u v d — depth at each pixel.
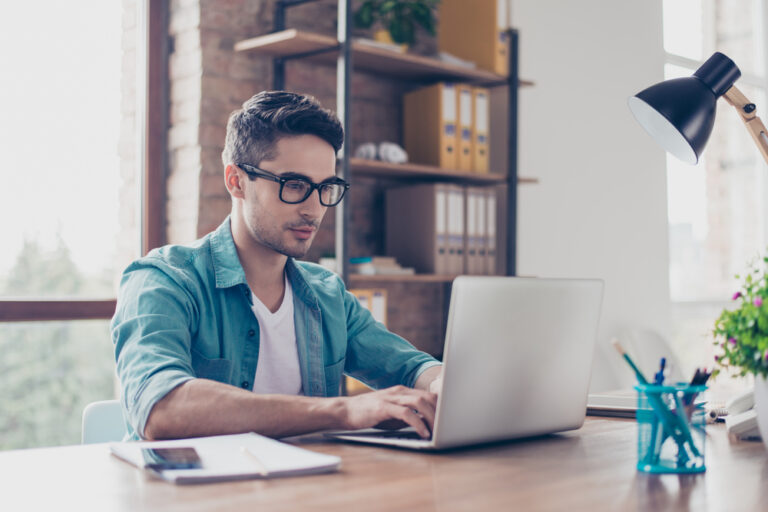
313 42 2.90
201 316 1.57
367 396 1.28
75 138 2.89
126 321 1.44
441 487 0.99
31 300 2.73
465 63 3.37
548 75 4.11
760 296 1.13
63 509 0.88
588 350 1.43
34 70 2.80
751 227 5.33
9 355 2.72
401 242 3.38
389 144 3.15
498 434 1.28
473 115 3.42
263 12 3.15
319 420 1.25
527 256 3.96
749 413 1.38
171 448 1.13
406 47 3.31
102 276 2.94
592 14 4.37
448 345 1.17
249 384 1.64
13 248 2.75
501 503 0.92
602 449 1.27
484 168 3.46
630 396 1.83
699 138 1.60
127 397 1.34
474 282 1.19
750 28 5.50
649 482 1.04
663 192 4.76
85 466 1.08
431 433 1.22
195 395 1.27
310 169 1.56
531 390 1.31
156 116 3.04
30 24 2.80
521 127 3.96
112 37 2.99
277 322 1.68
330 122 1.58
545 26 4.11
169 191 3.05
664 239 4.75
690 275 5.00
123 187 3.00
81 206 2.90
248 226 1.60
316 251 3.27
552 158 4.11
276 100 1.57
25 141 2.78
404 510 0.88
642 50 4.68
